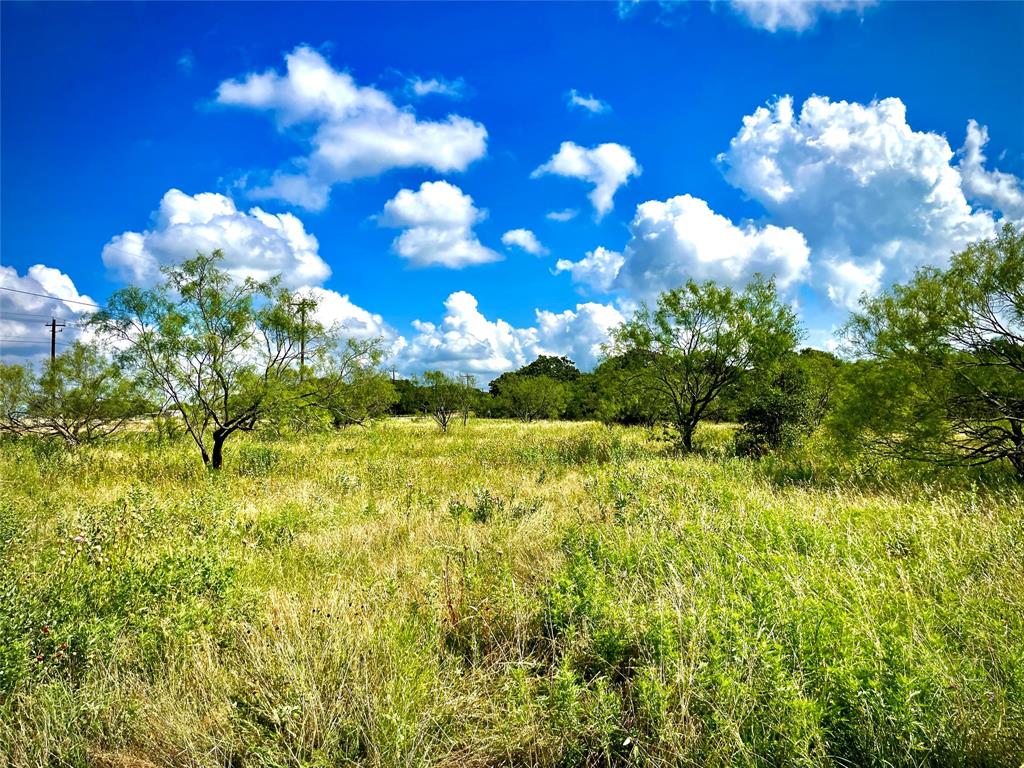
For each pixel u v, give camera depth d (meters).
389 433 25.94
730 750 2.33
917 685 2.42
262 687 3.06
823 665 2.64
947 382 8.38
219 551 5.39
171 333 12.73
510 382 46.94
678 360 15.77
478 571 4.97
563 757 2.61
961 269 8.27
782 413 14.46
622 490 7.81
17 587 3.94
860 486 8.78
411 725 2.67
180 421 15.07
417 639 3.44
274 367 14.29
